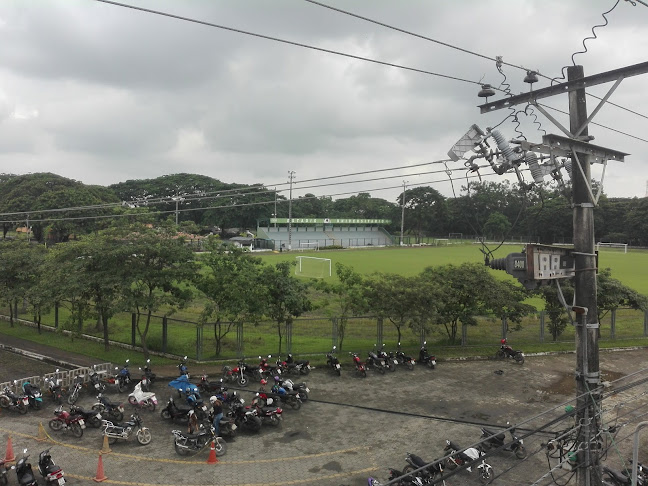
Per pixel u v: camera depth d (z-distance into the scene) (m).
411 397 20.64
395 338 30.48
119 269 24.20
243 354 26.25
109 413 17.56
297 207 134.12
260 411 17.50
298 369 23.48
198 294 27.47
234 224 118.19
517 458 15.31
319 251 97.56
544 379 23.25
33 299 27.59
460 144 11.78
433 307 25.36
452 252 93.31
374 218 143.50
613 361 26.81
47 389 20.42
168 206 118.50
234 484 13.56
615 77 9.54
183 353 26.22
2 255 31.06
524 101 10.89
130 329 31.27
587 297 10.62
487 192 101.62
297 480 13.83
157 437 16.58
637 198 108.88
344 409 19.27
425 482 13.17
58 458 14.95
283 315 26.14
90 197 80.12
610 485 11.40
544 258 10.06
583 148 10.61
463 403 19.98
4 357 26.08
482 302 28.59
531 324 34.06
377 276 27.75
